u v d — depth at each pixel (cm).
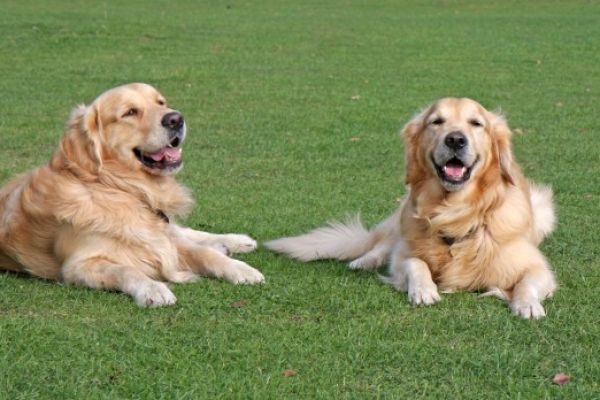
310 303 736
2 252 838
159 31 3094
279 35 3117
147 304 727
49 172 812
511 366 602
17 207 828
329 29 3341
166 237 821
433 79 2203
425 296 741
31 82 2105
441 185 796
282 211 1066
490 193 789
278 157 1370
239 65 2416
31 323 677
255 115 1725
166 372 593
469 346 638
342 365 604
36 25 3028
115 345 638
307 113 1747
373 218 1037
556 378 581
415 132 827
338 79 2195
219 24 3406
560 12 4069
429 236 804
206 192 1156
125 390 567
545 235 930
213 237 916
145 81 2133
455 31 3291
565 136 1530
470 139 772
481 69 2372
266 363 609
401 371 598
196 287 783
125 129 796
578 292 770
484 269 788
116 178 796
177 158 809
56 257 808
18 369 595
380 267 878
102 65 2375
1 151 1398
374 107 1819
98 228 784
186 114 1734
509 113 1758
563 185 1187
